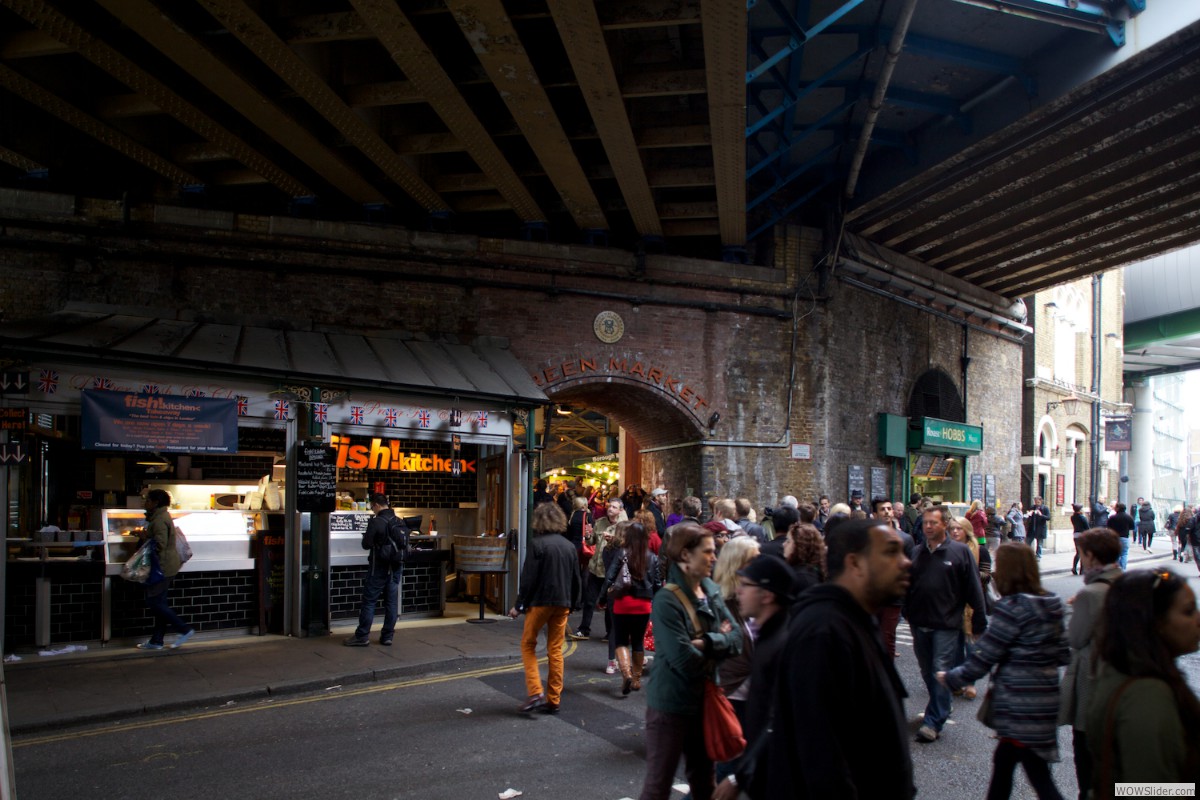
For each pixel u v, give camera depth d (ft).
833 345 55.42
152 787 17.15
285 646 30.17
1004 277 70.08
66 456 36.68
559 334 47.24
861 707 7.88
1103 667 9.43
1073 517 67.87
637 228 48.39
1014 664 13.88
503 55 28.55
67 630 28.48
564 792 17.13
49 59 31.37
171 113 33.09
